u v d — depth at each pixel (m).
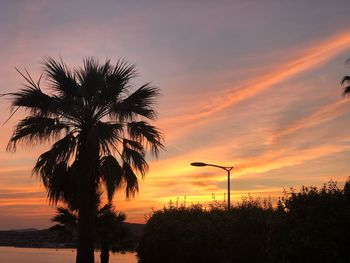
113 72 20.92
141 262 24.05
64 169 20.17
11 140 20.25
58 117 20.69
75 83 20.62
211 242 21.27
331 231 12.35
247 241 19.45
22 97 20.09
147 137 21.28
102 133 19.92
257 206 20.59
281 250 12.83
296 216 12.97
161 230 22.98
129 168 21.03
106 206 33.78
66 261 56.62
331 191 13.20
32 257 67.94
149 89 21.23
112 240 34.53
